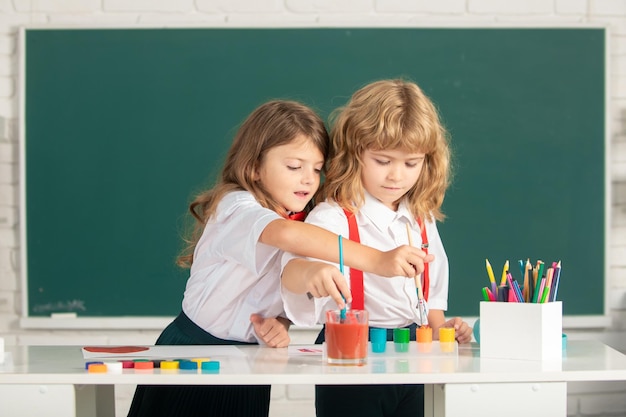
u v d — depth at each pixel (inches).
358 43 145.0
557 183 147.0
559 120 146.8
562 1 147.7
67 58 145.3
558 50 146.4
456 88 145.9
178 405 84.1
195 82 145.5
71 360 71.4
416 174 86.0
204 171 145.7
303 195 85.1
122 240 145.9
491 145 146.4
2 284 145.9
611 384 148.3
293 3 145.9
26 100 145.3
